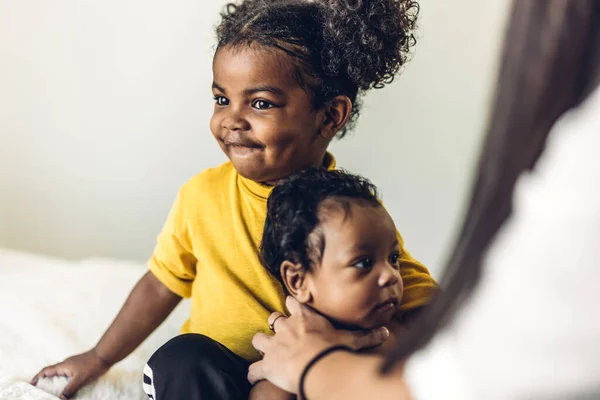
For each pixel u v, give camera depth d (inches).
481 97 60.1
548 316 18.9
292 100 35.7
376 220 33.6
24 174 66.0
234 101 36.0
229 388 33.8
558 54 19.3
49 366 42.6
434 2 59.1
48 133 65.2
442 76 60.4
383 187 62.9
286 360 29.8
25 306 50.3
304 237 33.6
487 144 20.8
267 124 35.3
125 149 65.0
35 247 67.6
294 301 33.5
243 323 37.2
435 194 62.6
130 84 63.5
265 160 36.1
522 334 19.2
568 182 19.0
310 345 30.0
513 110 20.1
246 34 35.8
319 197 33.8
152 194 65.9
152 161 65.1
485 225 20.5
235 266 37.9
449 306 21.2
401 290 34.0
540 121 19.8
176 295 42.4
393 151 62.1
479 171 21.1
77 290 54.0
